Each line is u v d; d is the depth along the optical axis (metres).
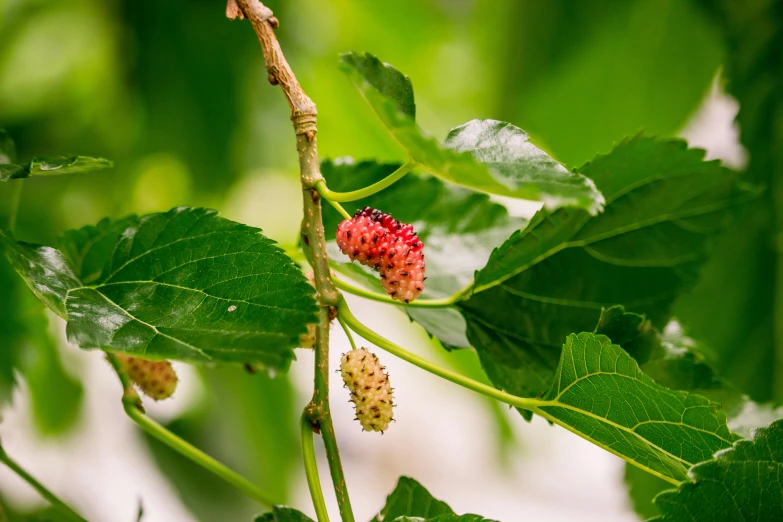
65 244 0.62
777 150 0.89
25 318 0.71
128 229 0.60
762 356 0.90
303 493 1.05
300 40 1.08
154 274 0.59
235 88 0.98
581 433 0.62
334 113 1.17
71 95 0.97
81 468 0.93
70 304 0.59
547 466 1.46
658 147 0.64
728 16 0.93
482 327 0.64
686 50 0.99
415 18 1.19
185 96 0.98
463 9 1.20
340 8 1.16
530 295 0.65
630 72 1.00
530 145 0.59
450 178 0.58
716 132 1.04
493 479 1.58
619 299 0.65
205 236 0.60
